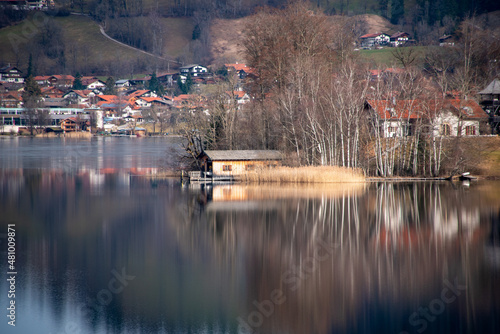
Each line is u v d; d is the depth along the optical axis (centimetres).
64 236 8306
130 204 10869
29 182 14312
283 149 14875
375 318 5369
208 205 10669
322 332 5122
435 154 14288
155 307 5681
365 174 14275
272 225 9006
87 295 5984
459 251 7419
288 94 14588
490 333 5016
